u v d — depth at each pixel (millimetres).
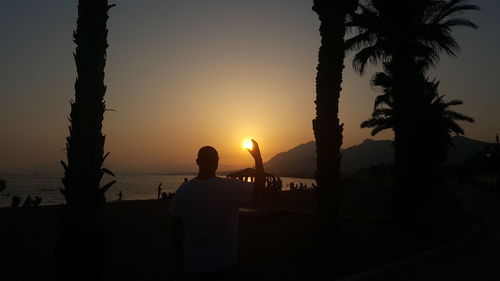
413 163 15648
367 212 24250
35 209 20938
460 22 16781
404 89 15891
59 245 5527
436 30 15852
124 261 9086
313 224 15852
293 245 10508
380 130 28453
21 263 8867
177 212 3621
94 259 5531
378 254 9875
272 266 8586
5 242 11367
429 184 29688
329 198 10672
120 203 27094
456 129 32000
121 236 12656
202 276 3471
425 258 9531
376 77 17375
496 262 9305
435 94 24500
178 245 3676
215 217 3531
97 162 5637
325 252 9695
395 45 15914
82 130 5574
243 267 8516
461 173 94125
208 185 3598
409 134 15742
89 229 5500
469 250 11164
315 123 11234
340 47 11367
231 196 3596
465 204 30734
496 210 25641
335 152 10938
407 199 15477
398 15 15875
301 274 7906
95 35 5750
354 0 11523
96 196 5602
